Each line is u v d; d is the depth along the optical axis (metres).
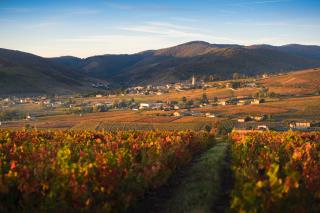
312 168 18.06
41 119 173.88
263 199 12.75
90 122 156.75
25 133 33.50
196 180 21.30
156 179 18.86
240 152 25.83
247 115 157.25
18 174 14.83
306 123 130.62
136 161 21.22
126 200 15.34
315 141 34.22
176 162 24.14
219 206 16.47
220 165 26.70
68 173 14.59
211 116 157.50
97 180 14.98
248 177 15.80
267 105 180.38
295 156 21.20
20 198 14.47
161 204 17.31
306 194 15.04
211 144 43.56
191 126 137.88
